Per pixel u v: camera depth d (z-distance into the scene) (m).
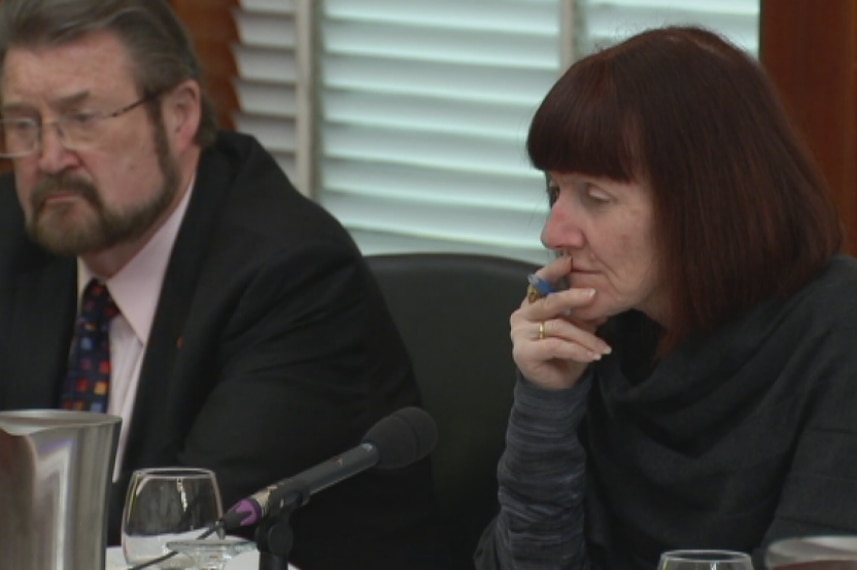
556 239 6.36
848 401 6.08
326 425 8.15
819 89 9.09
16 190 8.97
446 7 10.91
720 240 6.17
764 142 6.25
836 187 9.07
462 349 8.59
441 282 8.69
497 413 8.48
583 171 6.22
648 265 6.25
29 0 8.09
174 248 8.39
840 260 6.38
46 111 8.10
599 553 6.89
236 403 7.97
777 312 6.29
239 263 8.27
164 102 8.34
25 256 8.80
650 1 10.11
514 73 10.73
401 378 8.61
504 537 6.92
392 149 11.27
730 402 6.33
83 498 5.08
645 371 6.65
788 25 9.15
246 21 11.53
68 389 8.48
